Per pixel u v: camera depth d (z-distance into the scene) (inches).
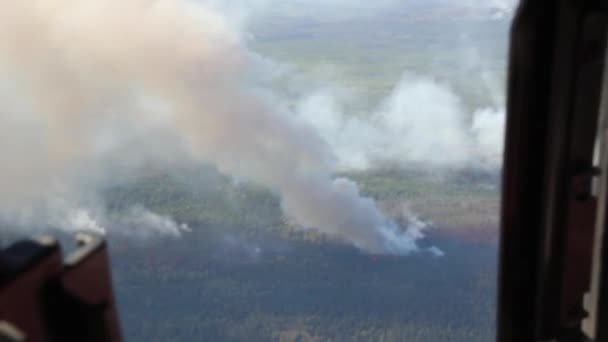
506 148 109.2
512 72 104.7
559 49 102.5
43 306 74.9
